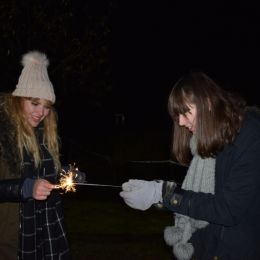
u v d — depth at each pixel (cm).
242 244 227
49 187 258
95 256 580
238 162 220
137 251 604
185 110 229
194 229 250
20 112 272
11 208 265
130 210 862
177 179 1077
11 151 264
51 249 290
